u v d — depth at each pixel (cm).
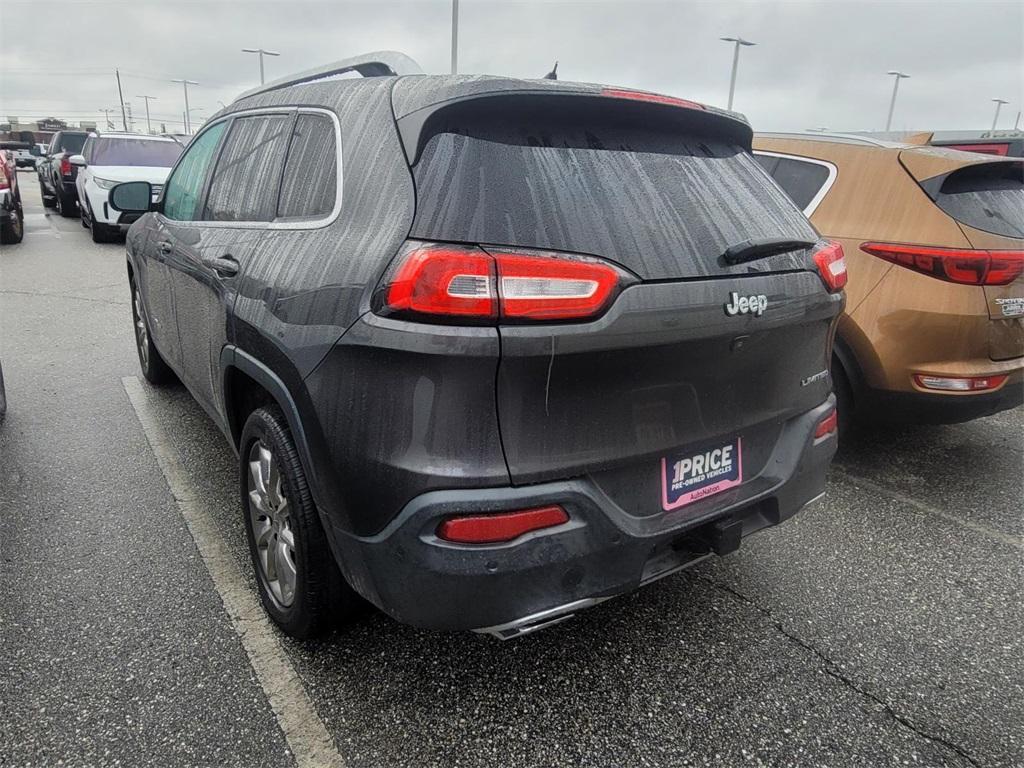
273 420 234
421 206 183
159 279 383
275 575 255
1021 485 393
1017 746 214
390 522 183
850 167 399
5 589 273
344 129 226
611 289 181
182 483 364
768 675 240
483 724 216
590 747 209
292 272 218
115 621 257
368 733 212
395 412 179
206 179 334
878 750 211
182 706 219
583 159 200
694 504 216
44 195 1928
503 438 178
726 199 224
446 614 184
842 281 255
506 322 171
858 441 452
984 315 348
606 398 190
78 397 486
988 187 379
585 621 266
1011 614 278
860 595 288
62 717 213
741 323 208
